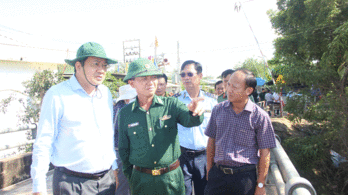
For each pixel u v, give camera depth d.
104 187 1.97
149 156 1.92
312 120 8.77
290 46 10.58
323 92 8.53
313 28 9.40
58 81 8.64
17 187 3.39
